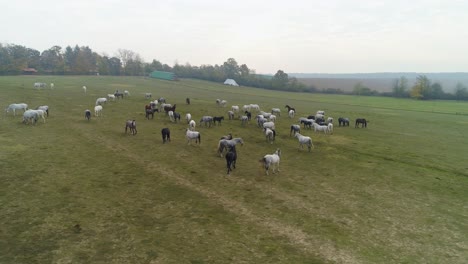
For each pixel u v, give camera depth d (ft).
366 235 53.42
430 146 125.08
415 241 52.11
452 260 46.91
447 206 67.00
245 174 80.74
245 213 59.31
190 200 63.62
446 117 222.48
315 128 138.72
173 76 525.34
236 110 187.11
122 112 162.40
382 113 234.38
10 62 462.19
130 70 597.11
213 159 91.97
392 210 63.93
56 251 44.21
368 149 114.32
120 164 82.79
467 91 467.11
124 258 43.55
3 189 62.95
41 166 77.10
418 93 426.10
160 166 83.10
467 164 99.35
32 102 168.96
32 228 49.67
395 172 88.63
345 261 45.52
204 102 234.99
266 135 117.19
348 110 245.45
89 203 59.57
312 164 92.68
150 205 60.39
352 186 76.38
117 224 52.54
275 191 70.69
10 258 42.01
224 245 48.08
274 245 48.88
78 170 76.43
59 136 106.22
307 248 48.52
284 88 507.30
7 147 89.35
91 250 44.98
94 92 241.14
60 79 354.13
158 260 43.45
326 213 61.05
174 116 145.89
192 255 45.06
